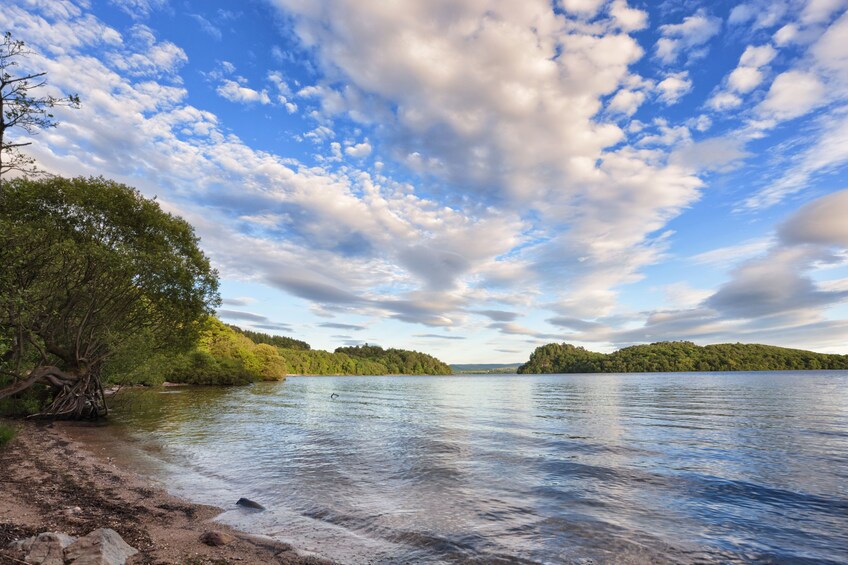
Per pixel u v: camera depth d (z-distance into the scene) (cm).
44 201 2397
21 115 1427
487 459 1680
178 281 2817
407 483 1323
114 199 2644
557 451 1855
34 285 1877
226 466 1536
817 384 7731
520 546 847
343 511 1050
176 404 4119
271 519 987
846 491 1239
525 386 9850
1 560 618
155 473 1412
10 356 2114
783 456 1734
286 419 3069
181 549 779
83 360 2775
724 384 8356
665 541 879
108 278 2372
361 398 5738
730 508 1095
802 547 855
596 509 1083
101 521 898
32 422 2509
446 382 13700
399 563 760
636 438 2220
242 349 10400
